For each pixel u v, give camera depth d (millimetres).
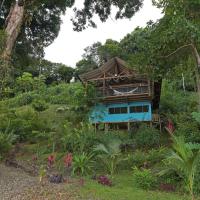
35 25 19594
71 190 9109
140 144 15602
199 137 12781
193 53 13836
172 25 12391
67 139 15367
